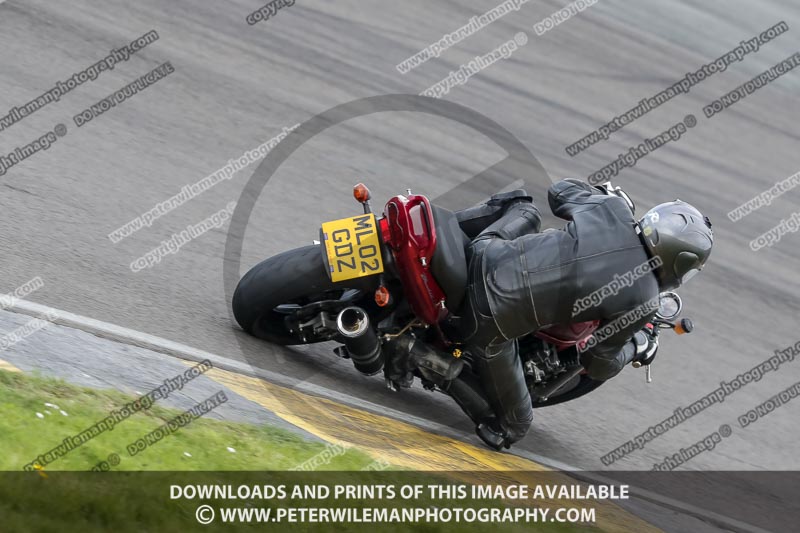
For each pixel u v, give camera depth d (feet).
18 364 54.19
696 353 102.94
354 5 181.27
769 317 119.65
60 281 67.67
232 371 64.28
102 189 85.71
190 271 77.00
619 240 61.93
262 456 54.08
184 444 51.93
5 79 101.40
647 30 251.19
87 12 127.85
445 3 205.46
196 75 121.60
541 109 166.20
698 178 162.81
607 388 88.63
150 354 61.98
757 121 212.23
